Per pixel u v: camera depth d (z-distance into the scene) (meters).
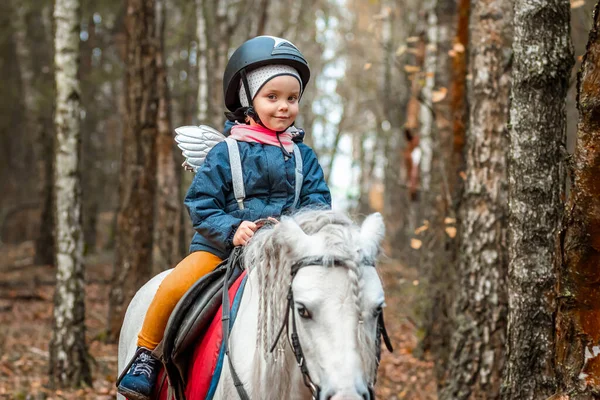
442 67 10.12
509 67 5.91
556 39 4.35
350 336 2.48
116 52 23.16
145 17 10.17
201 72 14.30
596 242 3.33
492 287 5.83
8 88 23.59
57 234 7.73
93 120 22.61
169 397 3.38
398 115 16.69
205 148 3.60
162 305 3.43
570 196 3.44
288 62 3.39
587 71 3.39
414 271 11.73
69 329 7.66
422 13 12.95
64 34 7.75
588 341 3.35
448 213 8.74
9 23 21.59
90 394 7.44
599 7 3.34
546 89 4.34
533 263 4.32
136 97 10.20
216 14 14.78
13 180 26.80
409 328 11.31
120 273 10.27
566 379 3.41
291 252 2.69
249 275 3.08
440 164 8.93
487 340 5.81
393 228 17.58
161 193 11.71
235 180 3.32
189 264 3.47
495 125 5.89
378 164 26.47
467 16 7.84
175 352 3.25
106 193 27.14
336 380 2.44
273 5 26.33
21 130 26.45
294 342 2.65
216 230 3.21
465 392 5.82
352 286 2.53
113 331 10.27
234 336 3.09
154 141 10.28
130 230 10.27
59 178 7.74
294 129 3.58
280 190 3.38
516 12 4.40
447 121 9.02
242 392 2.96
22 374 8.20
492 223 5.86
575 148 3.43
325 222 2.80
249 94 3.41
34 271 17.39
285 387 2.84
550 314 4.29
